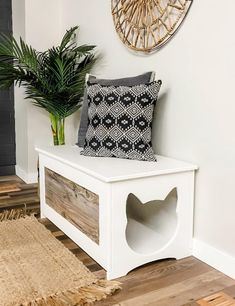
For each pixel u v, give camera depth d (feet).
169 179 5.63
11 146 11.43
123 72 7.70
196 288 5.03
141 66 7.08
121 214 5.26
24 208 8.42
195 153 5.90
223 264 5.49
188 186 5.84
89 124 6.65
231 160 5.26
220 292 4.93
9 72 8.59
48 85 8.78
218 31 5.29
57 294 4.80
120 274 5.36
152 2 6.53
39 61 9.01
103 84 6.85
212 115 5.52
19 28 10.32
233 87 5.13
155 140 6.82
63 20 10.18
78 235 6.23
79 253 6.07
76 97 9.09
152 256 5.65
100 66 8.58
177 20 5.97
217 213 5.57
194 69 5.78
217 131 5.46
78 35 9.46
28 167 10.50
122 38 7.46
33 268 5.46
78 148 7.48
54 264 5.59
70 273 5.33
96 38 8.66
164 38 6.27
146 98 6.09
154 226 6.64
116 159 6.20
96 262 5.72
